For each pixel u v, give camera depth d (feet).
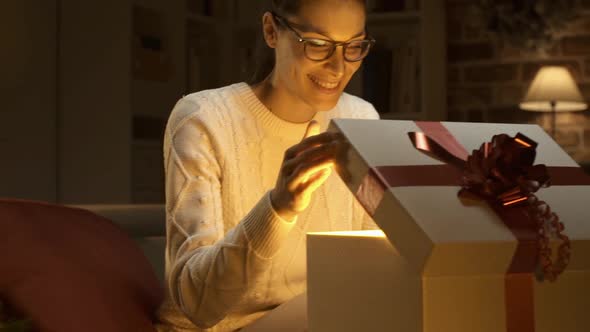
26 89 12.42
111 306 4.33
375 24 16.02
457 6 18.07
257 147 4.65
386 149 3.25
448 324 2.86
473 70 18.01
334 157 3.40
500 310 2.94
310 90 4.25
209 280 3.84
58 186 12.96
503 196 3.01
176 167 4.38
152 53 13.64
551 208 3.20
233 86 4.84
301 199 3.58
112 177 13.17
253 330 3.97
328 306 3.33
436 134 3.51
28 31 12.44
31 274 4.24
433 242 2.76
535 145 3.10
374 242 3.09
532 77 17.66
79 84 13.05
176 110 4.62
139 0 13.32
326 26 4.13
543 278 3.00
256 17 15.38
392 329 2.99
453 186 3.11
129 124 13.12
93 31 13.15
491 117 17.93
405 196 2.96
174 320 4.46
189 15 14.34
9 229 4.38
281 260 4.54
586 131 17.58
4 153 12.12
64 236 4.58
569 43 17.47
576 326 3.09
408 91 15.33
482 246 2.82
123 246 4.94
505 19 17.56
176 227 4.25
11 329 3.95
